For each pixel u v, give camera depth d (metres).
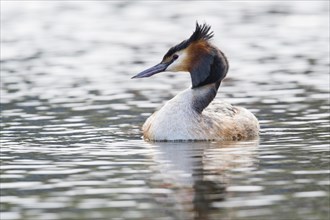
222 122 16.52
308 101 20.11
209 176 13.43
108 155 15.05
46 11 38.56
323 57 26.72
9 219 11.34
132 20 36.03
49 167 14.16
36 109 19.61
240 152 15.17
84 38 31.81
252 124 16.84
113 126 17.73
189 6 39.66
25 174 13.71
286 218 11.25
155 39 31.33
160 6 39.94
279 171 13.66
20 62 26.86
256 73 24.23
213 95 16.67
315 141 15.94
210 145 15.86
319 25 33.56
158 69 16.97
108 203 12.04
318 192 12.38
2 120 18.38
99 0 42.03
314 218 11.22
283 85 22.28
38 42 30.94
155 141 16.30
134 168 14.03
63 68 25.64
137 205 11.92
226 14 36.97
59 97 21.09
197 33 16.80
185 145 15.88
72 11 38.56
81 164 14.34
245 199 12.12
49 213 11.59
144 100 20.72
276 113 18.88
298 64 25.58
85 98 20.97
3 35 32.59
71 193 12.55
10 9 39.09
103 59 27.27
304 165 14.03
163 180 13.23
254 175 13.44
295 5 38.94
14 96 21.27
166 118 16.38
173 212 11.59
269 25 33.84
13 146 15.84
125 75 24.38
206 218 11.33
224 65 16.73
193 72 16.73
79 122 18.12
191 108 16.47
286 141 16.06
